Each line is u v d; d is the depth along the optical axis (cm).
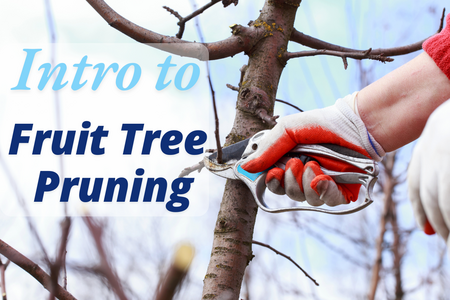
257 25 179
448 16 134
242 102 169
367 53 163
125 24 164
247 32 174
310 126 145
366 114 144
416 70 136
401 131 140
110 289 52
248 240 151
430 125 75
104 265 53
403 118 138
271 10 183
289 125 147
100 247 54
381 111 142
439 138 71
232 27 175
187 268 45
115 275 53
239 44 174
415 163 79
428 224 80
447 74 129
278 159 151
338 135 143
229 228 150
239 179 154
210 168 160
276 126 151
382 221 357
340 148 144
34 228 61
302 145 148
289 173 141
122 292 52
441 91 132
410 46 190
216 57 175
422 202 78
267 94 170
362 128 141
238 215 152
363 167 137
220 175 158
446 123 71
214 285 142
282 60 177
